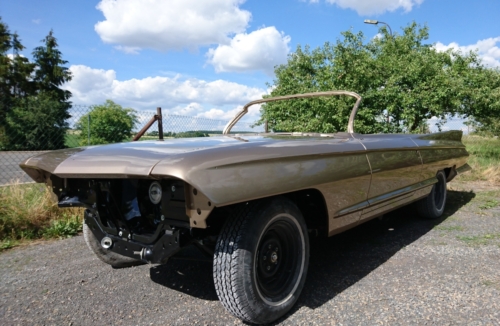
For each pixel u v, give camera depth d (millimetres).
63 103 6348
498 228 3932
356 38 9625
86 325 2076
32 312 2230
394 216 4516
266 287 2062
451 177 4637
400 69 9953
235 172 1738
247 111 3990
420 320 2047
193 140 2492
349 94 3328
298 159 2100
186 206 1697
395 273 2725
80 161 2049
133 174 1737
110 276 2781
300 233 2211
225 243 1866
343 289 2465
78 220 4172
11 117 6035
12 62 37750
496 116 12094
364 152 2676
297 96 3594
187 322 2078
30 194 4352
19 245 3582
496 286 2467
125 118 6695
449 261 2955
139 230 2111
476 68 12453
